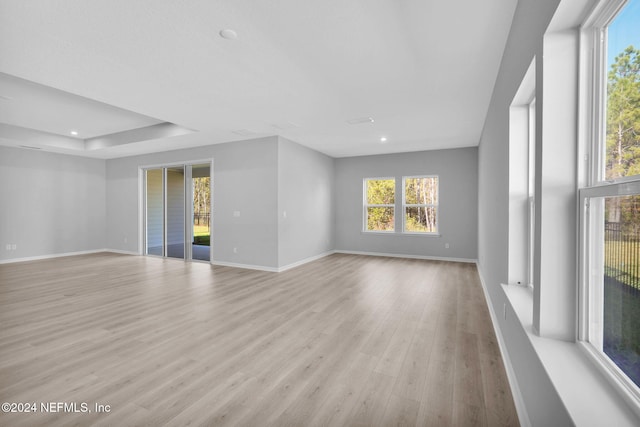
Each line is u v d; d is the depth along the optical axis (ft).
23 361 7.38
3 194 20.31
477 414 5.51
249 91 11.10
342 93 11.31
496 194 9.41
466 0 6.28
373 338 8.76
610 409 3.03
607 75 3.85
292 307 11.50
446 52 8.33
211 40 7.73
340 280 15.76
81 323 9.83
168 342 8.48
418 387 6.35
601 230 3.95
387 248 23.53
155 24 7.01
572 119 4.34
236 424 5.25
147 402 5.82
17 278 16.06
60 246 23.11
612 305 3.65
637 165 3.13
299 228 20.22
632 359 3.21
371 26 7.16
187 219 21.40
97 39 7.64
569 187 4.36
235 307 11.48
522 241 7.29
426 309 11.27
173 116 14.15
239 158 19.17
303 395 6.08
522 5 5.89
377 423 5.28
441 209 21.67
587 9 3.85
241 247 19.22
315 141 19.45
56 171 22.90
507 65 7.61
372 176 23.98
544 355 4.07
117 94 11.39
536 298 4.78
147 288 14.16
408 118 14.37
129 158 24.25
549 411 3.66
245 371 6.98
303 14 6.70
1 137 17.90
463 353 7.83
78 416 5.40
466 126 15.66
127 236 24.62
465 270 18.16
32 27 7.09
